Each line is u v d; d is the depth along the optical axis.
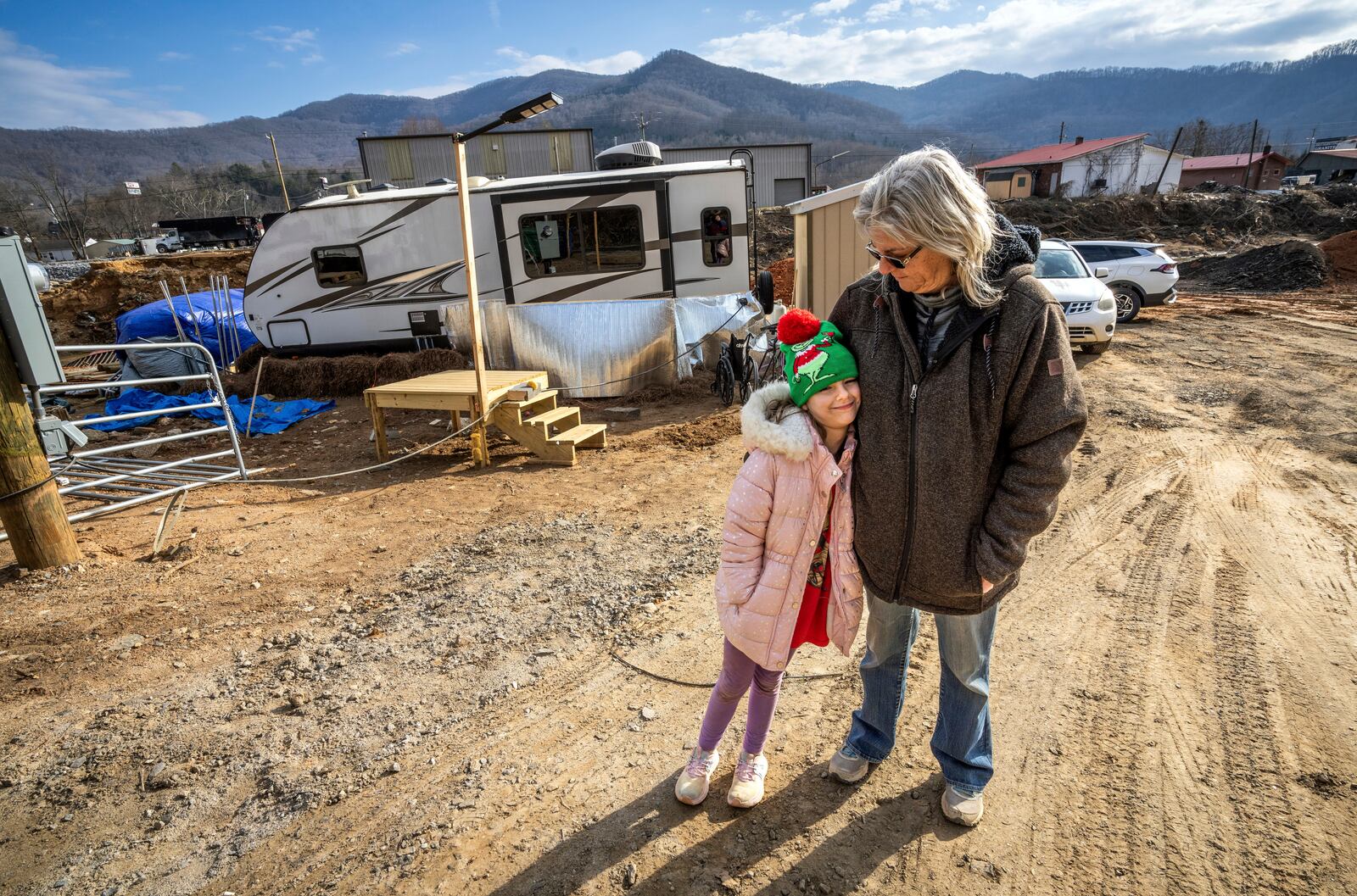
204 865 2.27
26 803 2.55
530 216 10.24
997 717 2.83
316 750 2.78
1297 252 19.38
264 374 10.21
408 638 3.58
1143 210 37.09
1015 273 1.60
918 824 2.29
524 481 6.18
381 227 10.65
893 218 1.50
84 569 4.47
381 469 6.80
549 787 2.54
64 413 9.73
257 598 4.07
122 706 3.09
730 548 2.01
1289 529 4.46
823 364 1.78
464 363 9.76
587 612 3.78
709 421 7.84
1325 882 2.03
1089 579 3.94
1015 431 1.67
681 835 2.29
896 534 1.84
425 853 2.27
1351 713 2.76
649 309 9.20
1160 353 10.37
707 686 3.10
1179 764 2.53
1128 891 2.03
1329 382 8.15
